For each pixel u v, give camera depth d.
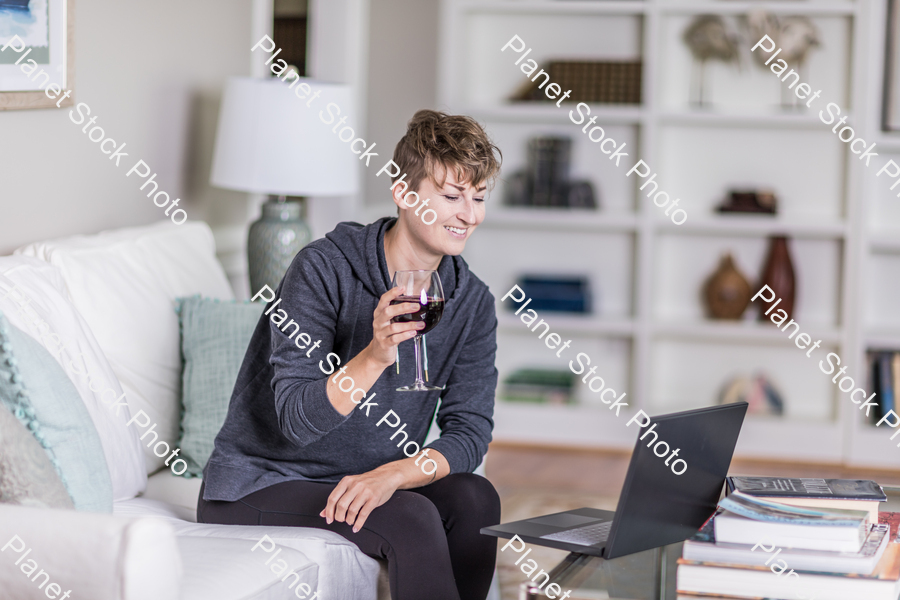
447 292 1.84
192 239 2.59
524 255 4.57
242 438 1.80
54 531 1.25
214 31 3.17
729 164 4.38
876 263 4.29
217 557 1.51
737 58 4.28
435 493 1.76
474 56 4.52
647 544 1.42
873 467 4.12
